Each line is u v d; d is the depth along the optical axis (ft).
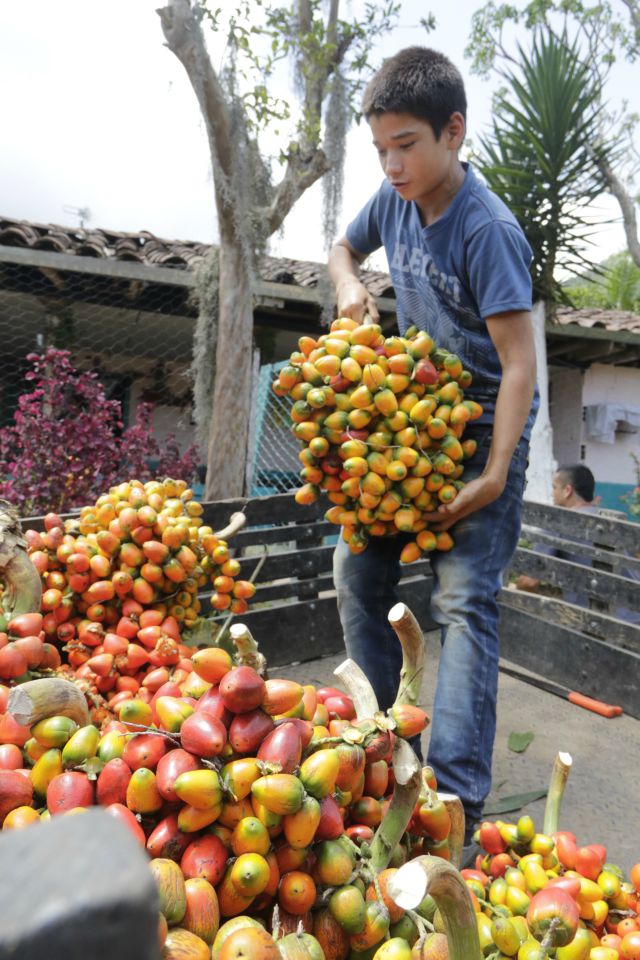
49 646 5.82
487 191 7.07
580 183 27.73
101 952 0.74
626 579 11.41
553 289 27.32
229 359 19.54
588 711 11.25
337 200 20.13
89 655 6.70
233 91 18.17
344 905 3.56
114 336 27.76
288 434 22.94
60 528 7.23
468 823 6.56
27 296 24.44
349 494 6.84
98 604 7.07
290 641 12.34
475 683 6.73
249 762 3.49
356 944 3.66
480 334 7.28
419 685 4.25
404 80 6.44
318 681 11.74
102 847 0.81
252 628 11.85
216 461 19.58
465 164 7.30
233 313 19.53
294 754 3.54
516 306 6.68
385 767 4.37
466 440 7.20
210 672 3.80
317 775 3.55
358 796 4.20
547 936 3.99
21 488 17.13
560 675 12.06
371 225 8.42
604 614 11.79
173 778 3.45
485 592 6.94
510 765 9.47
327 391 6.63
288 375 6.73
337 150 19.74
